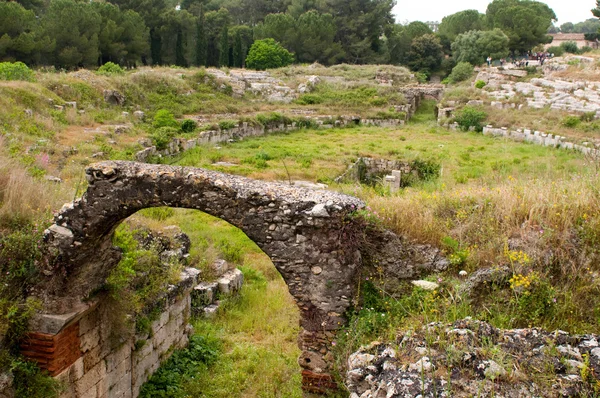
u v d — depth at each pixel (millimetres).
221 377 7918
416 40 66312
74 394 6258
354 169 22906
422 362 4539
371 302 6746
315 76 42531
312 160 23391
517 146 27891
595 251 6602
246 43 62062
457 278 6809
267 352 8648
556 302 6203
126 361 7211
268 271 12492
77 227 6027
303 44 56625
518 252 6781
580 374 4426
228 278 11039
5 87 20266
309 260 6258
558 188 8570
